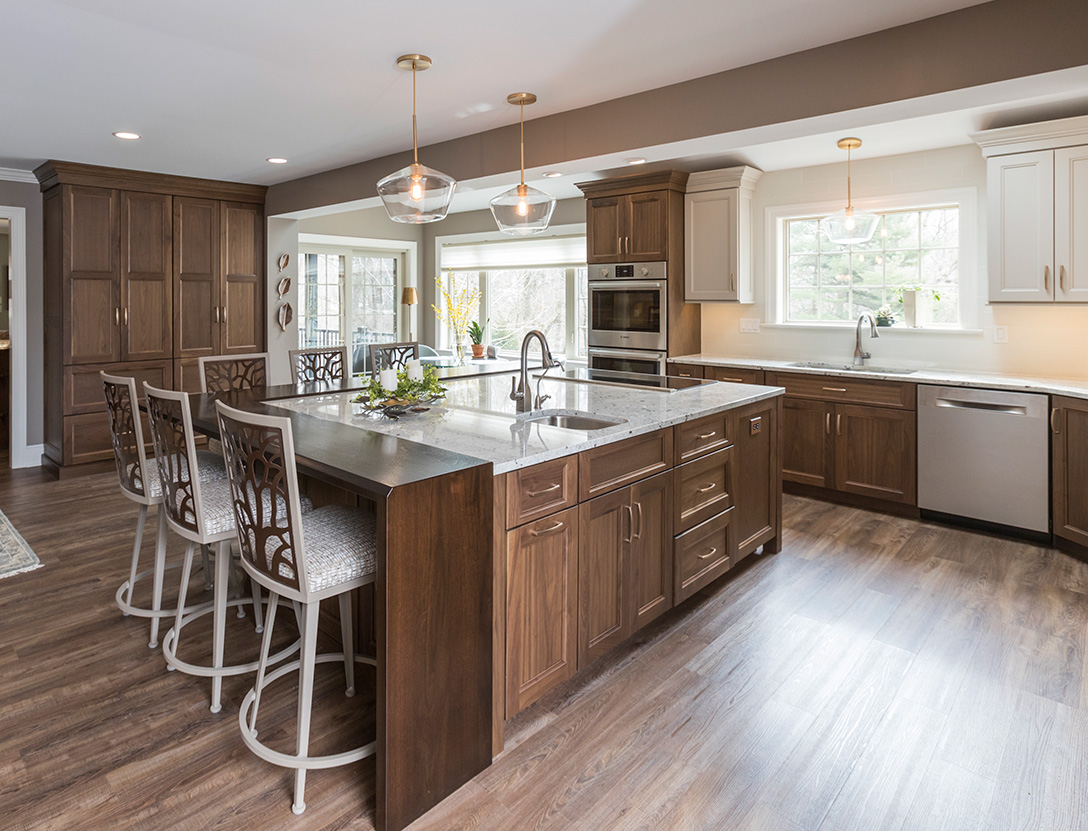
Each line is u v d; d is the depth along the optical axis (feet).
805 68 9.39
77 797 6.08
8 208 17.11
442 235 27.12
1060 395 11.92
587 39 8.88
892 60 8.68
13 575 10.97
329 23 8.38
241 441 6.30
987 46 8.05
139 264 17.69
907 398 13.94
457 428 8.38
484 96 11.22
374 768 6.56
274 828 5.76
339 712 7.38
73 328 16.80
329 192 17.35
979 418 13.01
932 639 8.99
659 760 6.66
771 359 17.81
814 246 17.35
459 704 6.27
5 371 22.41
